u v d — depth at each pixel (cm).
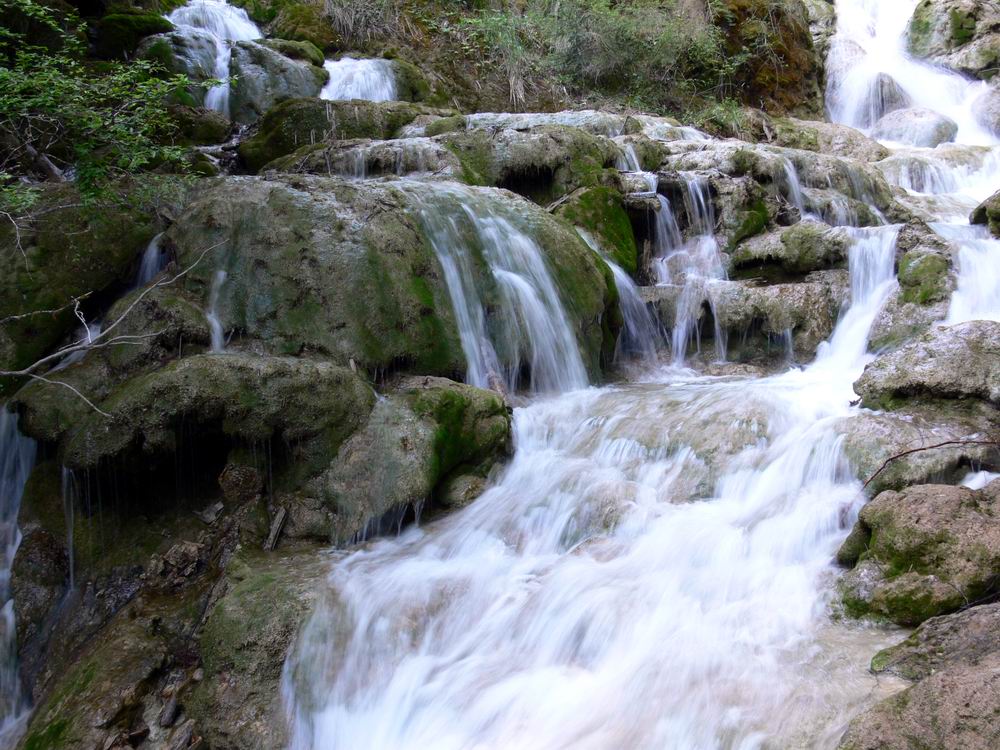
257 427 581
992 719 284
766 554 475
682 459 579
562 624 457
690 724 365
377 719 442
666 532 510
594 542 526
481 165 959
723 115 1491
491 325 731
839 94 1842
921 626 372
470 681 439
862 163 1207
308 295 657
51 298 685
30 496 614
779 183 1038
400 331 662
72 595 578
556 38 1600
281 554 559
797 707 353
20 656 563
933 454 485
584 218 891
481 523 569
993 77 1742
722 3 1711
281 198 694
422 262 699
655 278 933
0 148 806
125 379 614
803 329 797
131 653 503
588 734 383
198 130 1168
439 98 1437
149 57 1236
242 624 477
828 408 604
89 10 1306
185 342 634
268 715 450
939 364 559
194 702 468
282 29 1537
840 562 451
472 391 629
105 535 598
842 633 403
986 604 374
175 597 555
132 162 701
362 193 716
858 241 828
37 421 585
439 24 1617
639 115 1350
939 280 728
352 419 601
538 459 631
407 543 562
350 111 1137
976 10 1838
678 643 416
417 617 485
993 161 1330
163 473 611
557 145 961
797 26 1775
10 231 698
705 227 973
